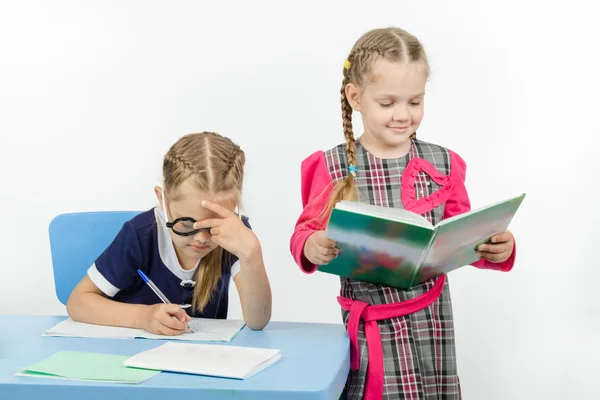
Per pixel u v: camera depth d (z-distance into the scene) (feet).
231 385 3.51
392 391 4.98
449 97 9.05
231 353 4.04
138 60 9.37
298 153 9.27
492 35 8.94
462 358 9.01
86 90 9.42
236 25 9.27
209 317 5.68
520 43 8.89
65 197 9.51
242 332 4.86
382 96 5.00
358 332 5.05
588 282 8.82
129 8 9.35
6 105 9.50
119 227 6.15
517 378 8.93
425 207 5.26
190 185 4.83
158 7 9.33
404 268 4.53
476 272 8.97
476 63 9.00
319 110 9.20
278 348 4.36
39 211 9.53
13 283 9.57
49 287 9.53
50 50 9.43
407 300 5.07
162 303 5.08
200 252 5.01
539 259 8.91
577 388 8.81
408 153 5.40
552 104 8.87
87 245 6.12
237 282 5.41
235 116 9.33
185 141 5.10
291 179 9.29
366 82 5.07
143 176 9.41
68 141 9.47
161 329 4.66
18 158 9.53
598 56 8.75
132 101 9.40
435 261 4.53
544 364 8.88
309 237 4.83
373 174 5.32
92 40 9.41
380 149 5.37
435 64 9.05
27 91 9.46
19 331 4.82
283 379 3.62
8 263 9.57
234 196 5.06
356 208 4.21
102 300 5.10
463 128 9.07
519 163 8.97
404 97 5.00
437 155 5.45
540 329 8.90
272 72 9.25
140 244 5.41
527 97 8.91
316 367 3.87
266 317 4.92
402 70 4.94
